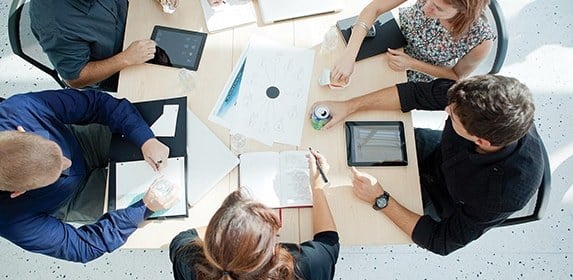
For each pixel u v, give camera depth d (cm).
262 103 166
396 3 174
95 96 167
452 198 168
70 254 148
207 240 112
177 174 155
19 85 250
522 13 267
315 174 154
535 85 253
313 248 138
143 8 181
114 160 159
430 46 177
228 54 174
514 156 134
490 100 124
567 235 226
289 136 161
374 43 176
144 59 170
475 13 150
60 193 161
